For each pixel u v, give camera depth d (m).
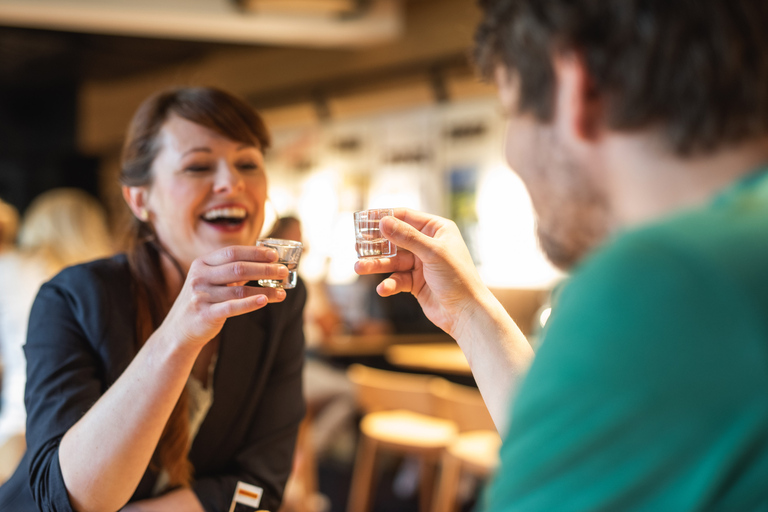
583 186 0.70
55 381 1.04
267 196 1.22
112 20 3.58
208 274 0.92
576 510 0.55
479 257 4.56
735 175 0.64
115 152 6.86
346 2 3.62
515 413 0.61
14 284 2.14
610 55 0.65
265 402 1.24
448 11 4.70
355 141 5.30
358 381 2.99
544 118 0.70
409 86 4.89
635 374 0.54
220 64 6.18
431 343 4.13
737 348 0.52
